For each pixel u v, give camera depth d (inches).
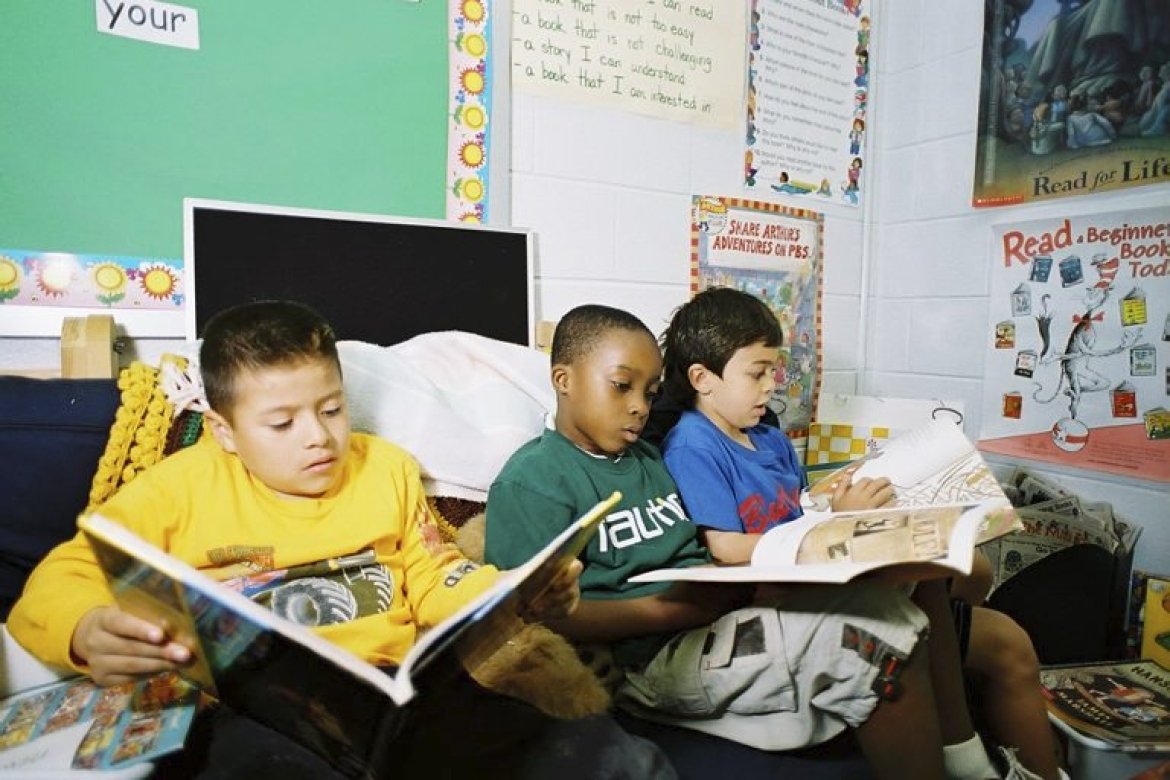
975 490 37.1
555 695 28.4
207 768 22.8
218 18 40.8
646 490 37.7
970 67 65.1
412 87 47.0
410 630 30.5
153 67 39.3
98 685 24.8
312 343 28.7
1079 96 57.5
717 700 30.1
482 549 35.1
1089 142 57.2
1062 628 53.0
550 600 27.4
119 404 31.9
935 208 68.7
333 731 20.5
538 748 25.0
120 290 39.5
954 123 66.6
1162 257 53.6
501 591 21.1
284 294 42.3
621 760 24.9
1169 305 53.4
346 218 44.2
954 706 32.7
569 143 54.2
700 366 41.7
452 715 25.7
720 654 30.0
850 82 69.5
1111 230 56.3
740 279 64.3
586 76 54.3
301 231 42.8
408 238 46.3
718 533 37.6
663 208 59.3
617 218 57.1
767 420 49.6
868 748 28.5
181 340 41.2
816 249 69.1
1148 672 47.3
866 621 27.6
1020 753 36.9
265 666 19.8
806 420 69.9
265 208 41.8
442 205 48.9
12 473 29.6
